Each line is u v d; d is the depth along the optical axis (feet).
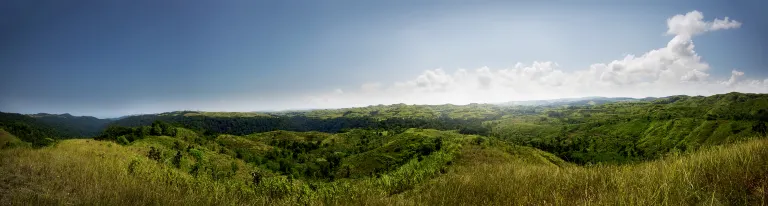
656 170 23.27
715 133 396.37
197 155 184.85
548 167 38.50
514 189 24.31
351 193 31.45
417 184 39.29
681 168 21.68
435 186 31.42
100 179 33.09
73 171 37.60
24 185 30.63
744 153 22.70
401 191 38.24
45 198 25.75
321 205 31.55
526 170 35.63
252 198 31.35
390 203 25.76
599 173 27.55
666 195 15.89
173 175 46.03
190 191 29.76
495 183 27.45
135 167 46.91
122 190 28.50
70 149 91.20
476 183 28.63
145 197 26.73
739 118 469.98
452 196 25.08
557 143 526.98
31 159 45.98
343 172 354.33
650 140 466.70
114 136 259.39
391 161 353.51
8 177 33.04
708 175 19.92
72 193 28.14
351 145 577.84
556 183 25.38
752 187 17.04
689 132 437.58
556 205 19.07
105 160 50.39
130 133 270.46
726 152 24.41
